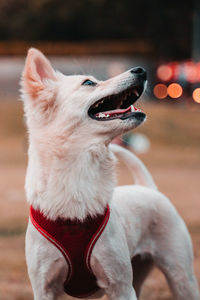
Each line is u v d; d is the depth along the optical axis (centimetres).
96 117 359
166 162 1609
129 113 357
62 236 354
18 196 1028
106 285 366
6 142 1995
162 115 2262
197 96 2848
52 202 353
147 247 420
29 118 372
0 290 515
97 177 359
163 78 2973
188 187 1127
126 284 365
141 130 2069
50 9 3528
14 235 725
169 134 2064
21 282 544
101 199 358
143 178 467
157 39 3275
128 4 3288
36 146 362
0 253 640
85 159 356
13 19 3653
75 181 354
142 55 3158
